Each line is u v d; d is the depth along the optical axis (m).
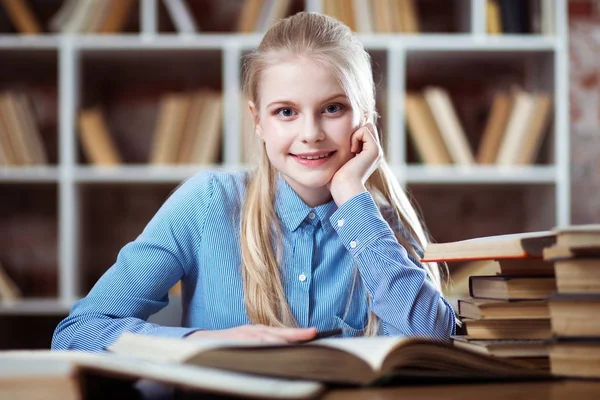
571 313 0.75
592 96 3.07
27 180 2.74
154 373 0.59
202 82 3.12
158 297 1.33
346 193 1.21
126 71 3.12
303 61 1.19
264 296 1.32
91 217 3.11
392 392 0.67
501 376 0.74
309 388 0.59
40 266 3.11
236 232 1.39
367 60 1.34
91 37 2.75
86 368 0.59
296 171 1.22
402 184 2.72
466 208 3.13
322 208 1.35
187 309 1.41
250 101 1.36
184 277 1.41
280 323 1.31
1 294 2.74
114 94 3.12
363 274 1.17
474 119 3.10
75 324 1.21
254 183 1.39
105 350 1.14
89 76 3.04
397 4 2.78
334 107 1.21
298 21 1.25
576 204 3.07
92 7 2.78
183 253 1.37
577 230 0.74
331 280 1.36
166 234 1.35
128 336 0.81
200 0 3.09
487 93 3.10
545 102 2.75
